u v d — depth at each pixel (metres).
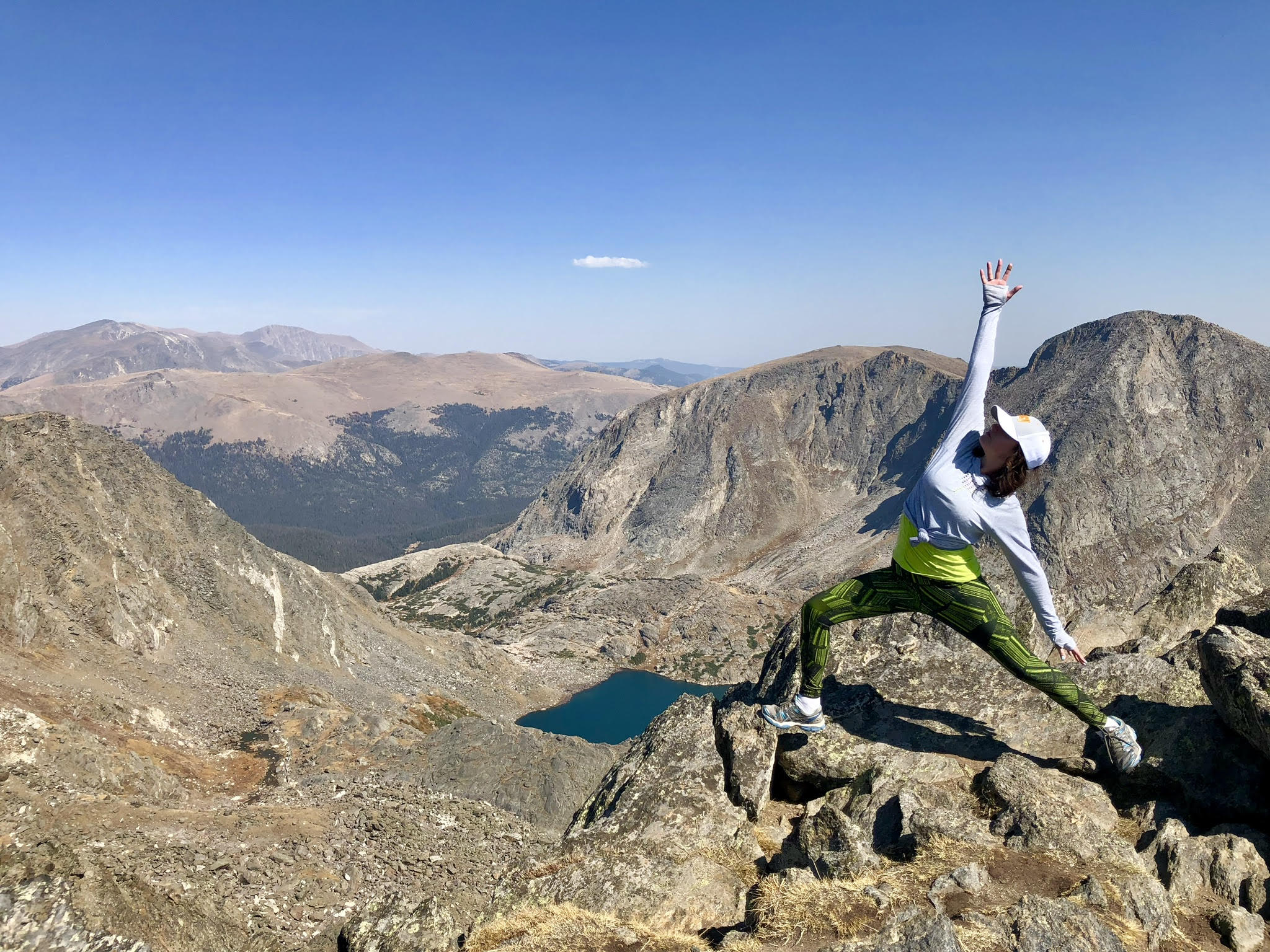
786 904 6.35
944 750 8.34
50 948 17.42
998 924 5.64
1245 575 10.97
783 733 9.06
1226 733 7.24
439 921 9.11
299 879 29.03
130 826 28.17
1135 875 6.12
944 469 6.66
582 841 8.45
